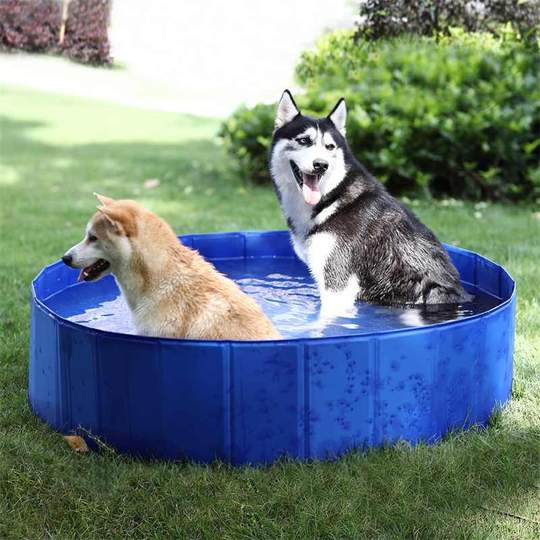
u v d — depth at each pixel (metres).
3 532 2.35
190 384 2.52
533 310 3.60
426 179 5.54
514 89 5.59
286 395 2.52
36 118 10.16
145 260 2.73
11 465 2.57
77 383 2.66
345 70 6.03
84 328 2.59
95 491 2.47
